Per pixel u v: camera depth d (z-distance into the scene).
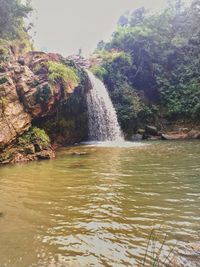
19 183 9.74
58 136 22.66
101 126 29.53
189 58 38.19
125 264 4.31
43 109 19.33
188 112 32.62
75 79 23.41
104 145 22.91
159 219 6.03
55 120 21.69
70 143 24.77
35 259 4.52
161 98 35.66
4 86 17.06
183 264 4.19
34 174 11.25
